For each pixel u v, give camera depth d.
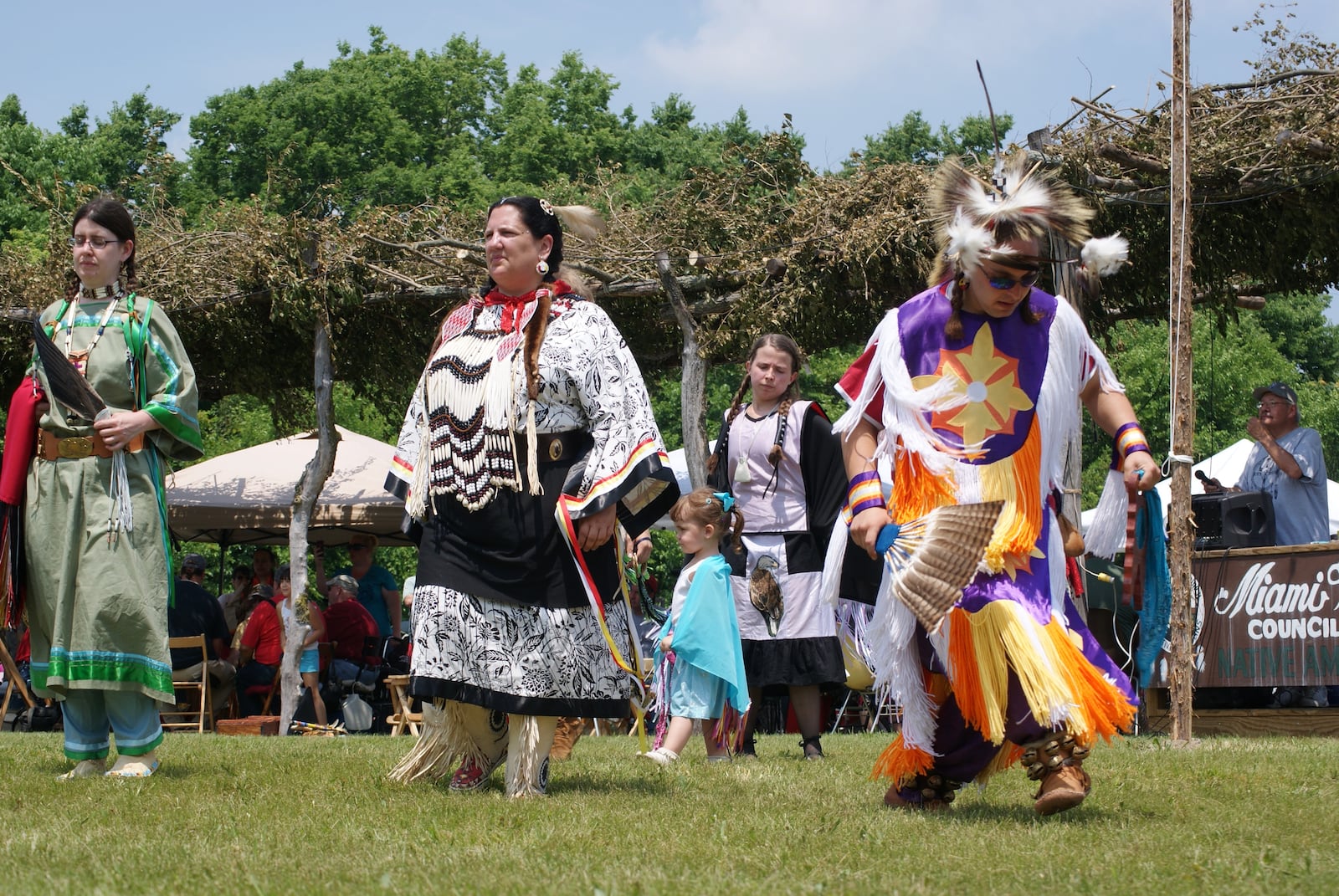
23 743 6.39
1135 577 4.15
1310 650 7.82
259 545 16.48
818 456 6.23
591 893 2.45
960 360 3.74
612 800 3.89
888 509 3.79
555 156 36.41
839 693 10.59
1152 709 8.60
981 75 3.90
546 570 4.09
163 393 4.83
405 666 11.34
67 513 4.65
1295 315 43.03
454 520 4.16
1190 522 6.57
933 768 3.83
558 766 5.12
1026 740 3.57
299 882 2.57
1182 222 6.68
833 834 3.22
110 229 4.92
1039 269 3.68
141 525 4.73
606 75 40.09
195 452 4.92
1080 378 3.83
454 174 34.59
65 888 2.47
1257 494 8.37
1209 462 14.77
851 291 10.49
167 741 6.66
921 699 3.69
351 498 13.55
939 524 3.56
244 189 34.78
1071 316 3.79
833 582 4.03
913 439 3.70
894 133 37.50
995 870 2.75
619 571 4.27
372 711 11.01
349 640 11.55
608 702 4.15
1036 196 3.66
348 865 2.76
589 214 4.52
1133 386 31.38
